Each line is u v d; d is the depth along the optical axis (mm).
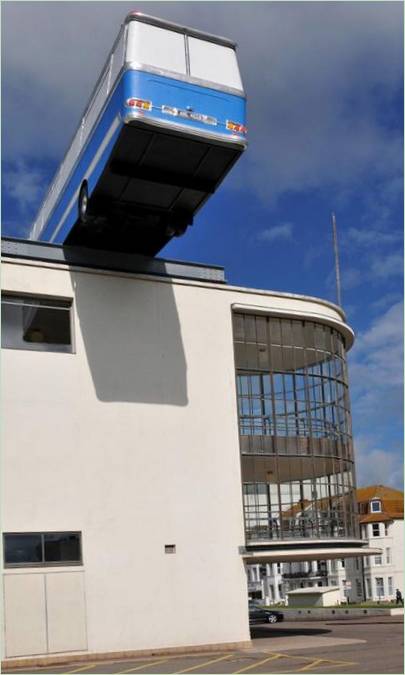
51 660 17672
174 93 17719
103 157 18578
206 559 20281
